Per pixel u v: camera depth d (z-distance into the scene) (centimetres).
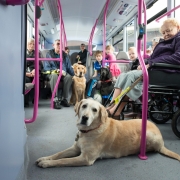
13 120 77
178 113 190
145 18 215
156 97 243
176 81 190
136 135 154
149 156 153
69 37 980
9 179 70
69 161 131
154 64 176
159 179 120
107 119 148
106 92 348
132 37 620
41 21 660
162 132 217
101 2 519
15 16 82
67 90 372
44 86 402
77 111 150
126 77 202
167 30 214
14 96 80
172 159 148
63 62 403
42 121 250
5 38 66
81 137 139
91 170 128
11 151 73
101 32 815
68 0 520
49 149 160
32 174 120
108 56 426
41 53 418
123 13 565
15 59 82
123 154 151
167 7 382
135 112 246
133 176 122
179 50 188
